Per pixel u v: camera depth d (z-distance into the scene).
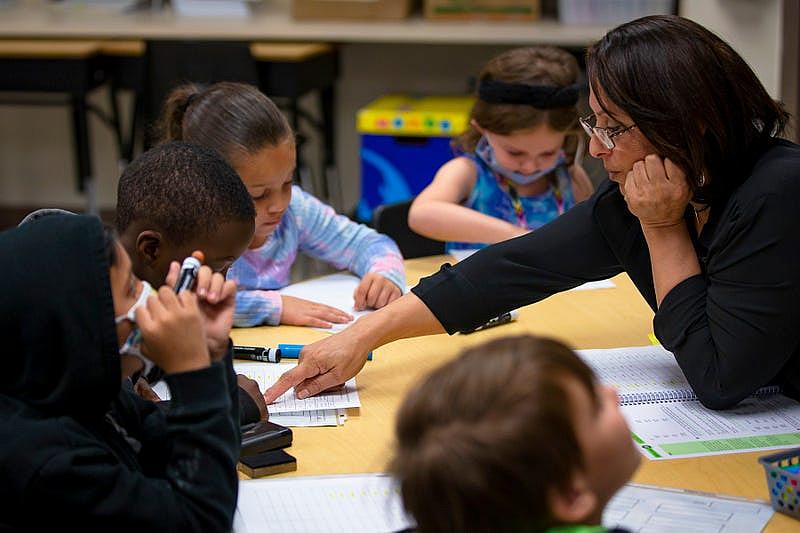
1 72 4.20
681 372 1.69
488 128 2.46
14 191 5.42
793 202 1.49
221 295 1.18
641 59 1.49
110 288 1.07
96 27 4.32
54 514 1.04
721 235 1.52
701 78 1.48
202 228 1.29
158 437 1.23
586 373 0.84
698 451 1.40
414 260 2.43
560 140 2.45
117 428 1.20
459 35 4.22
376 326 1.70
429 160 4.15
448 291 1.76
